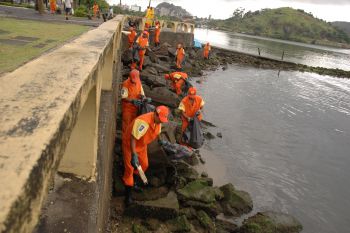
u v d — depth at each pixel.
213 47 40.03
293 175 9.38
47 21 10.44
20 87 1.58
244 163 9.53
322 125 15.02
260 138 11.96
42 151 1.03
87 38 4.03
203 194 6.36
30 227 0.92
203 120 12.55
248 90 20.45
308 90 24.14
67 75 1.91
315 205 7.95
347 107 19.81
